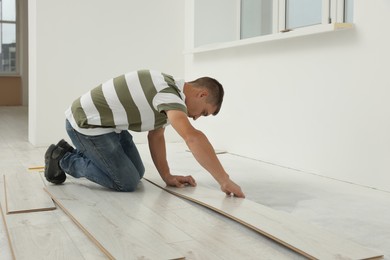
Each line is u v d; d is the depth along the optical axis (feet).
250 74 12.36
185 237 5.44
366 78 8.86
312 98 10.23
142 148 14.21
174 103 6.60
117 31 15.24
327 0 11.08
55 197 7.21
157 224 5.89
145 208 6.61
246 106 12.60
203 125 14.82
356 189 8.67
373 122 8.75
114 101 7.00
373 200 7.77
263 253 5.02
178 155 12.62
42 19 14.30
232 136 13.30
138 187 7.99
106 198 7.18
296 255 4.98
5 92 36.14
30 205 6.84
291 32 10.36
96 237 5.31
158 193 7.54
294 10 12.66
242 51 12.64
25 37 35.81
